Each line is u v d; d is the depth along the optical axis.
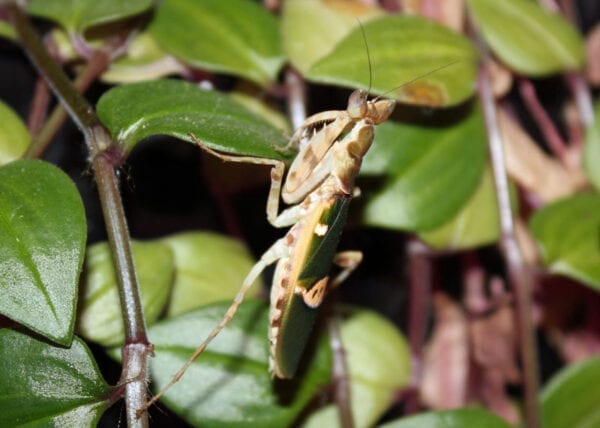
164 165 0.35
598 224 0.32
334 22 0.32
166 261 0.31
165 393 0.30
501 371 0.35
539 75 0.33
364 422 0.32
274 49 0.32
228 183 0.33
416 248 0.34
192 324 0.30
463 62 0.32
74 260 0.27
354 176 0.30
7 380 0.28
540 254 0.32
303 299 0.29
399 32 0.31
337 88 0.34
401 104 0.32
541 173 0.34
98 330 0.30
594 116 0.33
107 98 0.29
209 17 0.32
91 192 0.34
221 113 0.29
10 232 0.28
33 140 0.30
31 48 0.28
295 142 0.30
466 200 0.32
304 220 0.30
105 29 0.32
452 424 0.31
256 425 0.30
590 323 0.35
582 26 0.37
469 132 0.32
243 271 0.32
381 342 0.33
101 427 0.33
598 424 0.32
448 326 0.35
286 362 0.29
